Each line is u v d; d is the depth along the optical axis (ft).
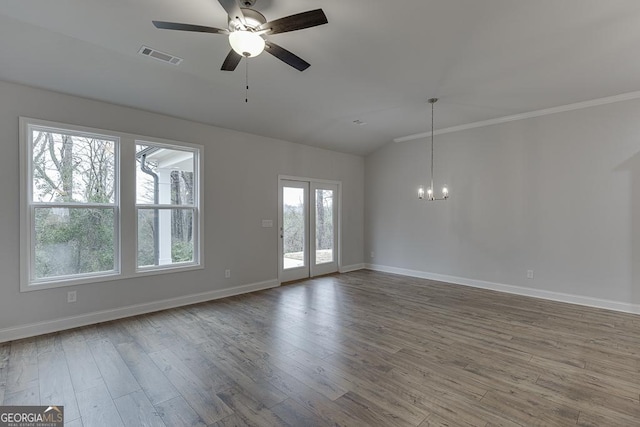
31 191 10.89
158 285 13.61
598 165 13.83
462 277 18.20
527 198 15.79
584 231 14.20
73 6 7.54
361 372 8.33
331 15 7.86
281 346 9.93
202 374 8.23
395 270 21.57
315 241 20.59
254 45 7.02
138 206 13.19
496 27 8.36
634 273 13.04
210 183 15.29
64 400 7.11
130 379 7.98
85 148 12.02
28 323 10.64
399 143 21.13
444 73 11.22
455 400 7.10
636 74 11.30
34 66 9.95
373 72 11.14
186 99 12.96
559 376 8.11
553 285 15.05
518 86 12.39
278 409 6.80
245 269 16.67
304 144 19.60
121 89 11.68
